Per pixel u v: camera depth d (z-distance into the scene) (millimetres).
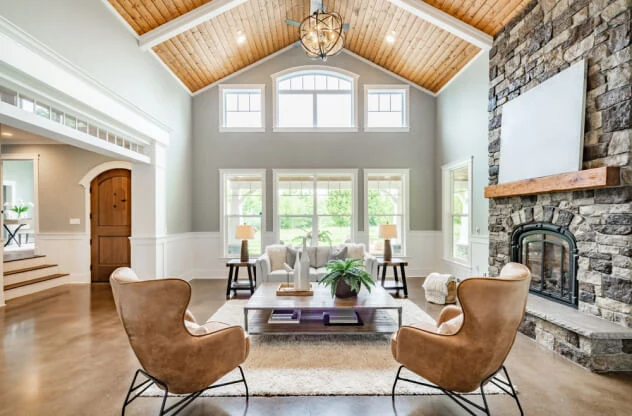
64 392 2227
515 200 3896
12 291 4707
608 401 2121
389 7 5070
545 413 2002
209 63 5902
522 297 1862
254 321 3381
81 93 3375
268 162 6582
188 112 6367
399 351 2082
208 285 5742
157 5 4199
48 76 2957
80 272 5918
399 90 6688
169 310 1777
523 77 3773
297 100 6688
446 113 6090
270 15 5453
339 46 3850
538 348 2953
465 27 4426
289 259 5223
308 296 3412
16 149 5988
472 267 5109
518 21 3863
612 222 2682
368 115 6684
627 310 2562
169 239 5488
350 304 3109
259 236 6598
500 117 4203
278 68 6605
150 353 1806
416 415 2000
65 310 4117
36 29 2832
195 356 1861
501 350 1881
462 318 1931
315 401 2146
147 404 2109
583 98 2885
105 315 3906
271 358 2744
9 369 2549
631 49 2523
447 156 6055
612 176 2564
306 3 5617
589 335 2486
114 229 5988
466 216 5508
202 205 6570
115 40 3996
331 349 2928
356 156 6605
